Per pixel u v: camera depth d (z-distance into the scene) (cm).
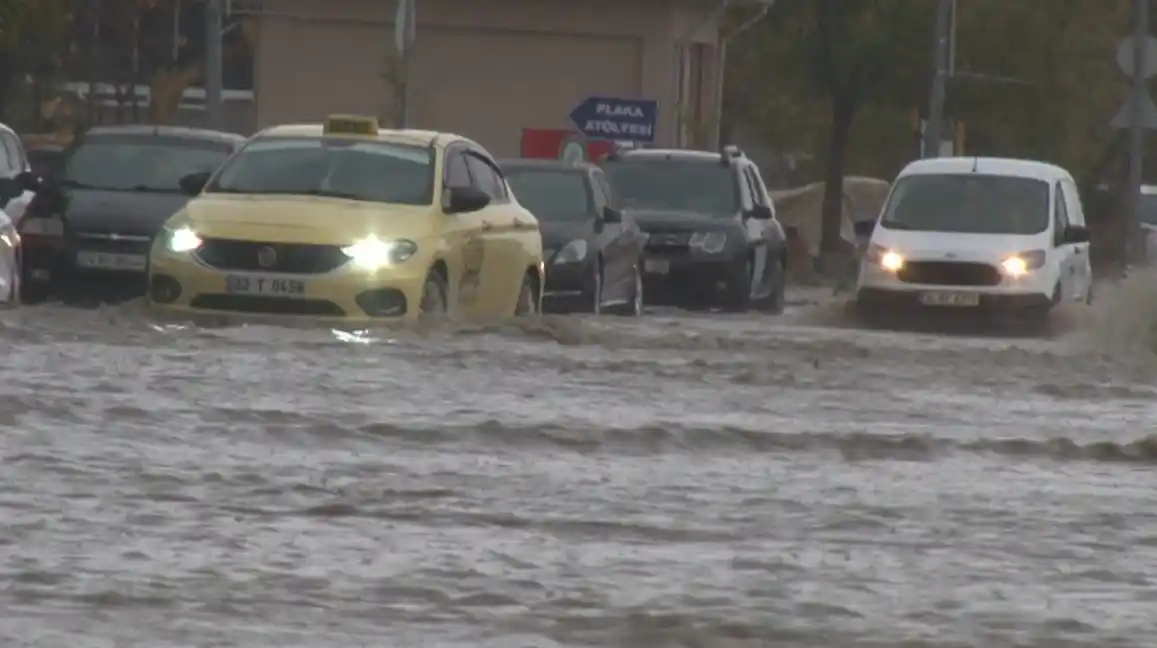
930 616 2527
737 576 2727
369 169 6456
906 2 17450
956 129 19500
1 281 6253
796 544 2959
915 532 3080
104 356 4812
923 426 4238
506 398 4378
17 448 3538
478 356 5138
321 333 5575
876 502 3309
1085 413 4572
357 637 2353
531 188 8844
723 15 17788
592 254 8500
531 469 3519
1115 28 19688
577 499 3247
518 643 2341
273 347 5144
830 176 18038
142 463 3441
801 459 3756
